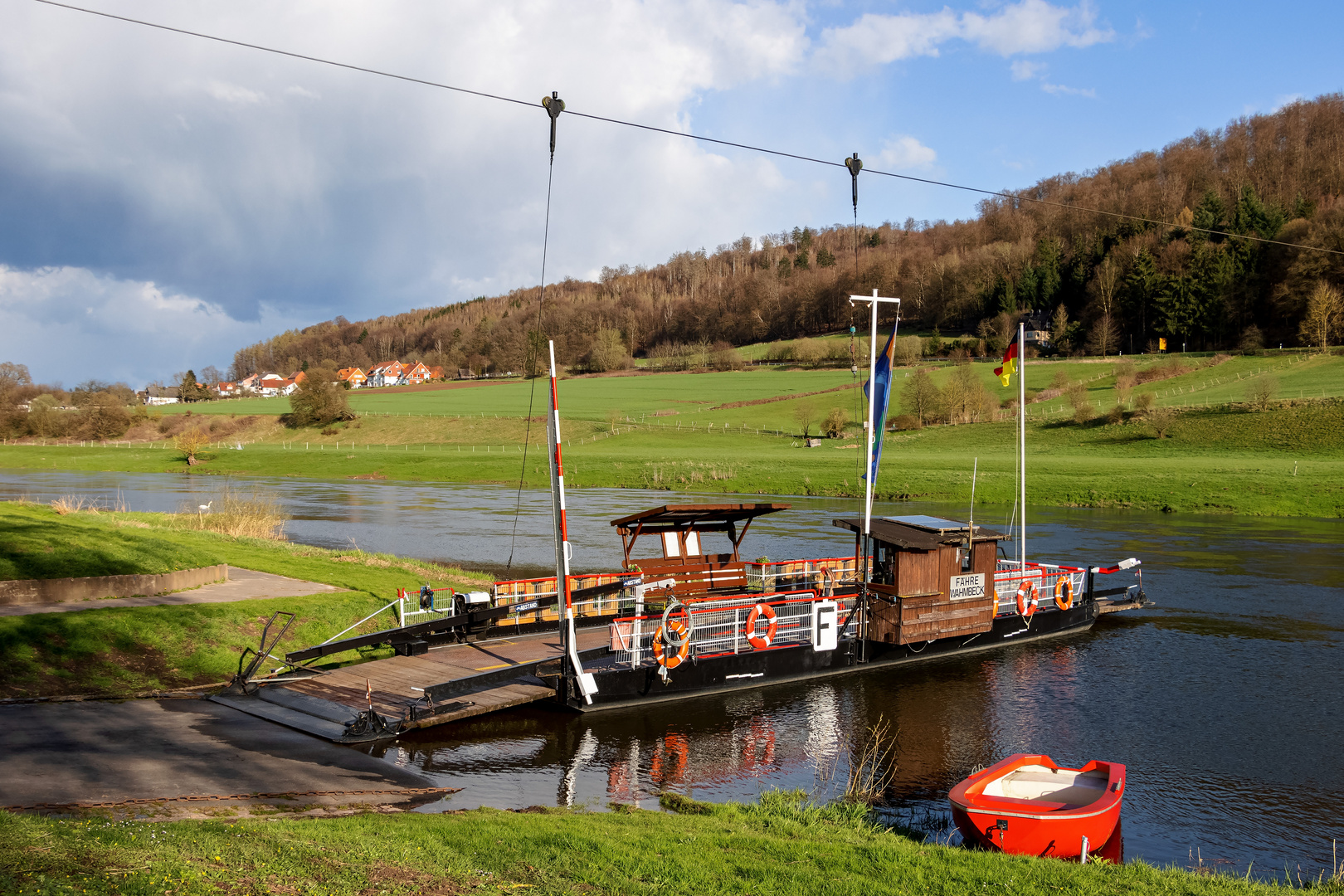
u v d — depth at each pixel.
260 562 28.53
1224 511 52.72
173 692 17.61
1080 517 51.12
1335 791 14.43
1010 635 24.16
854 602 22.75
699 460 82.00
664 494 67.81
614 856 9.30
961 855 10.19
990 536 22.62
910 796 14.27
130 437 133.75
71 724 14.57
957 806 11.17
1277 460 64.62
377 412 140.00
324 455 101.88
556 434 17.11
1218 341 134.38
